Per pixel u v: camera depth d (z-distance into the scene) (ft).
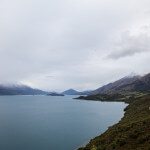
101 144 181.47
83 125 400.06
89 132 332.39
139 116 271.28
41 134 326.65
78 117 520.83
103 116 518.78
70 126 392.47
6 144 269.44
